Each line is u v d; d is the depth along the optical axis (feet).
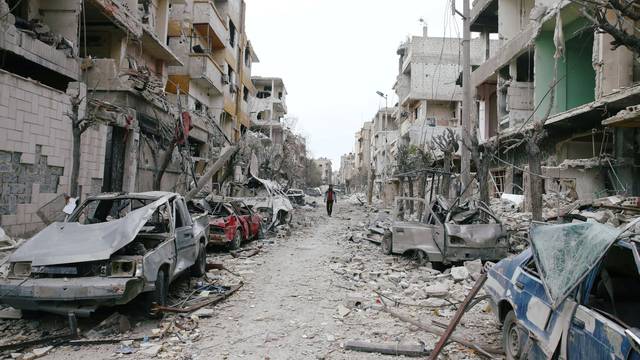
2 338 17.72
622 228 11.66
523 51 63.77
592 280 11.66
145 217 20.90
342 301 24.22
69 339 17.44
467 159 45.55
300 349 17.15
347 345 17.21
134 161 54.19
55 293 17.19
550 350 11.85
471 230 32.37
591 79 58.59
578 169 52.19
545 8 57.57
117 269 18.34
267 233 56.39
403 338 18.47
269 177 115.44
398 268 33.83
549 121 51.93
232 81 114.21
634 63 44.32
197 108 94.43
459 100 127.54
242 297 24.77
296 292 26.09
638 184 44.86
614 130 46.96
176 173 71.46
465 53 45.68
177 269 23.03
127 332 18.38
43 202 37.70
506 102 70.03
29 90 36.09
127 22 56.75
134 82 53.62
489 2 78.89
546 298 12.85
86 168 44.11
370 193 138.51
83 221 24.07
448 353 16.72
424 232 33.88
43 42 41.93
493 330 19.63
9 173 34.27
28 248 19.10
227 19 107.24
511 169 67.41
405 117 151.74
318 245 47.70
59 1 47.39
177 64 79.51
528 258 15.48
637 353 8.95
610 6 22.54
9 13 37.58
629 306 12.93
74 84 42.68
